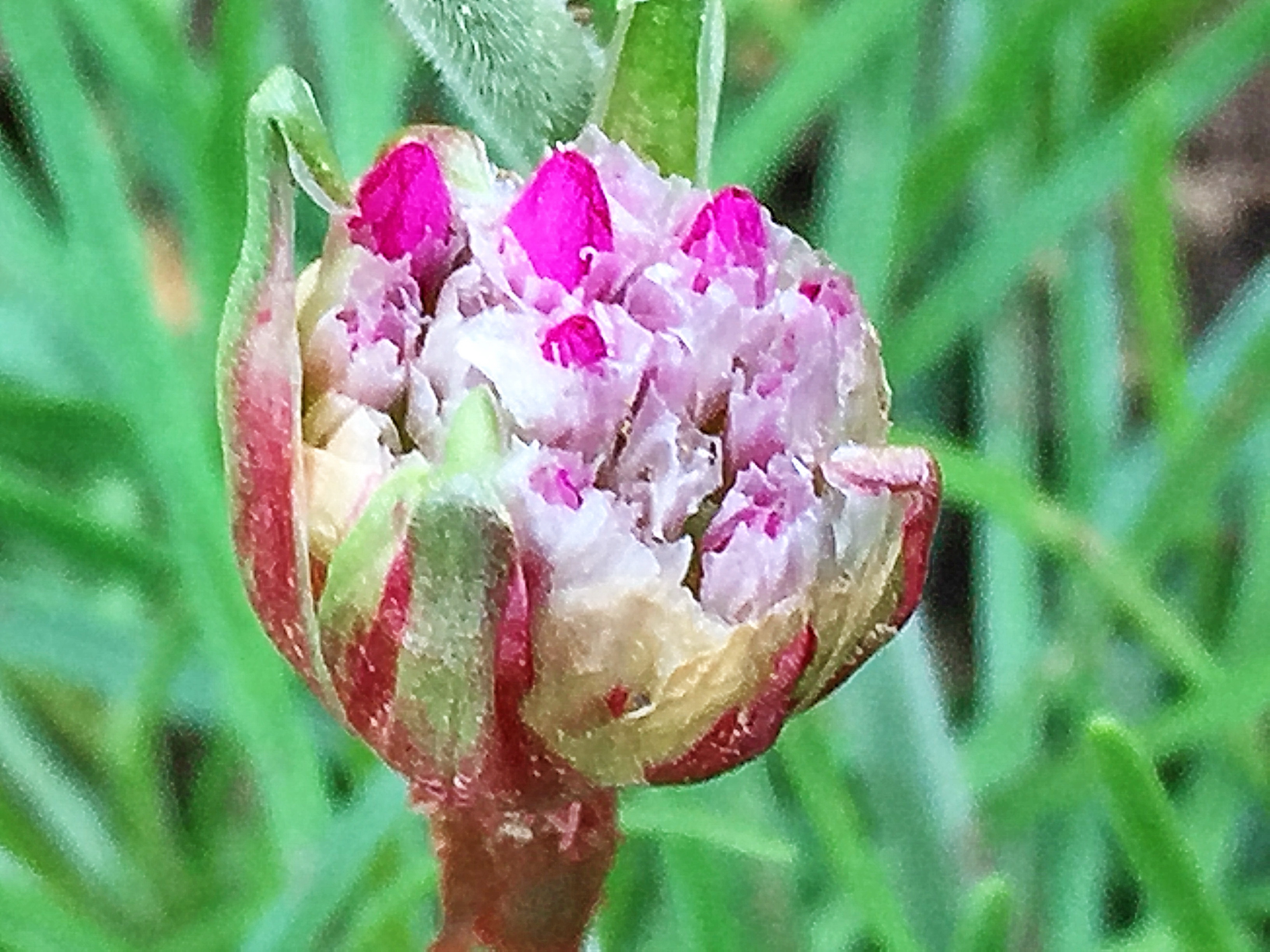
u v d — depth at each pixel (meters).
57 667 0.06
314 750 0.06
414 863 0.05
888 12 0.06
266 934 0.05
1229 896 0.06
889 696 0.06
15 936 0.05
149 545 0.06
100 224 0.06
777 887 0.06
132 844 0.06
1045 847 0.06
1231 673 0.06
